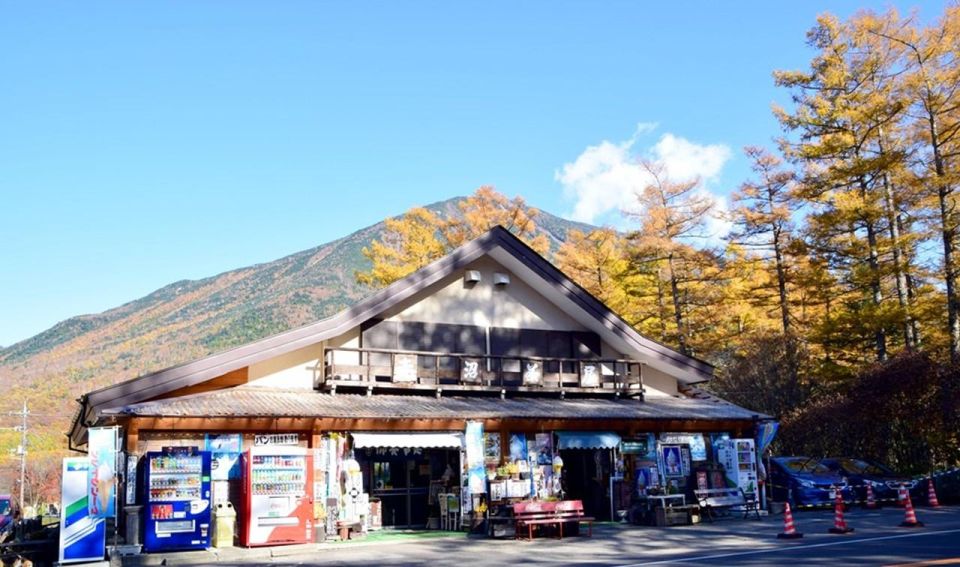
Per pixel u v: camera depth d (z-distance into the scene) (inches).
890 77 1274.6
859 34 1274.6
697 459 906.1
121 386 684.7
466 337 901.2
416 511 831.7
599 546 630.5
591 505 903.7
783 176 1461.6
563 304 954.7
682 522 804.0
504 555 590.9
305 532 660.7
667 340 1638.8
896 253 1239.5
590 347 973.8
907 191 1230.3
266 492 653.3
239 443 692.7
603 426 861.8
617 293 1638.8
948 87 1167.6
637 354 984.3
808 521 775.1
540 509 709.9
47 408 3157.0
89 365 5423.2
